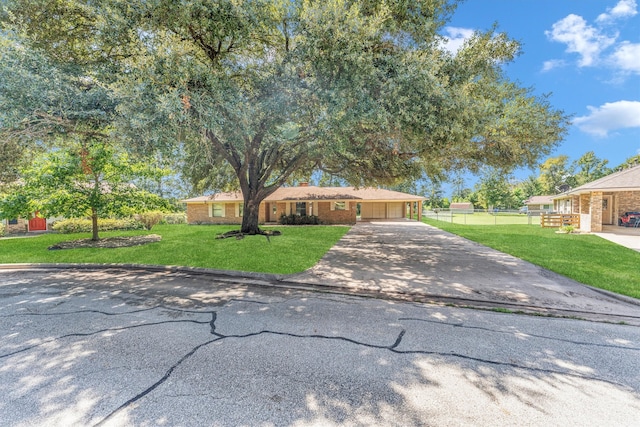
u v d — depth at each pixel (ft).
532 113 27.30
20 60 18.52
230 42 22.80
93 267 25.80
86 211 37.81
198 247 33.65
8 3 20.10
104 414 7.22
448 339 11.65
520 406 7.64
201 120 20.15
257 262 25.79
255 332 12.26
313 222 77.56
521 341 11.51
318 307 15.51
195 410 7.37
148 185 56.24
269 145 33.94
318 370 9.29
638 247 33.40
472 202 193.67
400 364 9.70
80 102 20.26
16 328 12.75
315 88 22.15
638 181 46.62
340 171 48.62
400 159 37.81
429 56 21.77
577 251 30.96
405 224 75.92
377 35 21.66
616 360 10.06
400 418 7.13
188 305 15.80
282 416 7.16
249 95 23.89
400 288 18.80
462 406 7.61
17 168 31.81
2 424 6.86
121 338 11.68
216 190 57.21
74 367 9.49
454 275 21.90
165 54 18.66
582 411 7.45
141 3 19.25
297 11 21.56
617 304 15.80
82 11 21.54
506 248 33.50
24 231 65.62
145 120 18.08
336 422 6.97
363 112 21.36
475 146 31.45
